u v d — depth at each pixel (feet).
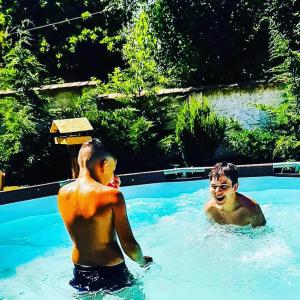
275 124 19.81
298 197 12.24
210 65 28.30
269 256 8.42
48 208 12.11
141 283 7.23
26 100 20.15
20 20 33.14
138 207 11.99
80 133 14.66
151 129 20.53
